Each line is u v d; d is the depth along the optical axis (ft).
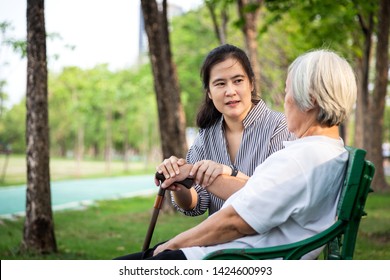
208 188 7.22
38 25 17.99
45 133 18.40
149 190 57.57
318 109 6.31
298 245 5.97
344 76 6.22
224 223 6.24
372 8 32.42
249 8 30.86
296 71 6.34
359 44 44.91
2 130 115.44
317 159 6.11
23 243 18.56
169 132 29.68
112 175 83.10
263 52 58.34
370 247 19.72
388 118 131.13
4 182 58.39
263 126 8.18
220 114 8.58
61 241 21.95
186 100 89.97
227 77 7.97
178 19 89.86
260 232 6.16
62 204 40.27
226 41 45.55
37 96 18.13
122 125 107.24
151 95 95.20
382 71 39.40
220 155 8.54
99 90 86.28
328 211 6.26
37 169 18.38
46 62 18.28
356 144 57.77
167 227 26.23
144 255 7.02
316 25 41.70
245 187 6.37
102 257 18.21
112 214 32.60
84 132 128.47
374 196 40.98
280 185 6.07
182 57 89.30
